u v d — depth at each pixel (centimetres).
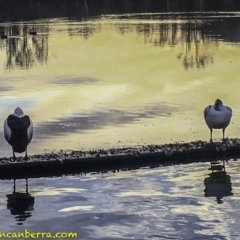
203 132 1698
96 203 1123
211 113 1491
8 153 1502
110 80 2675
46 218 1048
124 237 956
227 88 2425
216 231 975
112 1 10231
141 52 3762
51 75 2852
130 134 1684
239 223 1009
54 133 1708
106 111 2009
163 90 2411
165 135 1669
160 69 3009
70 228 999
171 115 1936
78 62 3328
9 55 3762
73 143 1590
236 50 3719
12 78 2778
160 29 5188
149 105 2105
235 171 1338
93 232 980
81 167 1373
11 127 1356
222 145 1453
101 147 1541
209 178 1280
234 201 1123
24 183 1280
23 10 8431
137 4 9706
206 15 6869
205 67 3030
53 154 1405
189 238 948
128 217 1044
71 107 2084
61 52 3831
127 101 2181
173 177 1295
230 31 4922
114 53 3728
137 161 1402
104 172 1363
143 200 1134
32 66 3206
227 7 8412
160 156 1414
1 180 1310
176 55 3581
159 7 8919
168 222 1017
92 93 2348
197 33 4831
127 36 4706
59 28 5462
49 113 1984
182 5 9112
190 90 2397
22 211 1089
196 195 1163
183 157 1430
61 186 1247
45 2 9725
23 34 4975
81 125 1806
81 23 6012
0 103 2166
